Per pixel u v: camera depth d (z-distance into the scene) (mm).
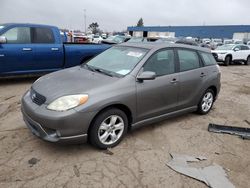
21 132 4219
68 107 3338
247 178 3369
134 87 3926
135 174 3275
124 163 3500
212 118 5531
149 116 4301
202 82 5246
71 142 3428
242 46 18484
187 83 4855
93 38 33500
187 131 4707
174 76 4590
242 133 4664
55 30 8031
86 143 3936
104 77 3977
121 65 4277
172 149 3986
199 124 5098
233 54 17453
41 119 3361
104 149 3791
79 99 3400
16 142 3879
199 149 4055
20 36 7379
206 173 3385
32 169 3240
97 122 3572
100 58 4820
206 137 4500
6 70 7273
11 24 7281
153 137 4352
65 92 3490
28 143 3861
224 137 4543
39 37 7691
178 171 3385
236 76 12219
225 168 3559
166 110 4582
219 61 17422
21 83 7891
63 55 8180
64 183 3016
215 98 5871
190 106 5152
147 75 3924
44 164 3359
